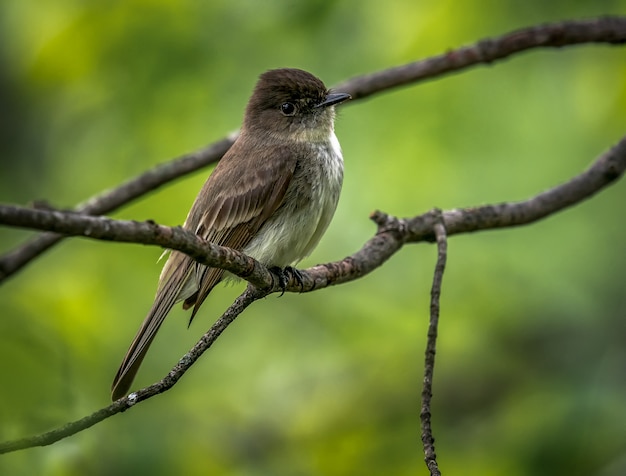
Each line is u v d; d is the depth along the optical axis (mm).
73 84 12258
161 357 12422
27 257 9109
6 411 10648
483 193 11375
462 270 12344
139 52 11867
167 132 11867
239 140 9922
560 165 11398
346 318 12883
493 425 11953
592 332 11961
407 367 12969
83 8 11945
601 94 11570
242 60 11617
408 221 8742
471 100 11625
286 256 9391
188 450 11703
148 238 5812
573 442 10867
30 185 12977
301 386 12938
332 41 11430
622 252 12047
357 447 12516
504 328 12617
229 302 12922
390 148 11586
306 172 9375
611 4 11281
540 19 11414
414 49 11375
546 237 12109
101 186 12297
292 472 12234
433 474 6520
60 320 11711
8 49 12789
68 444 10602
